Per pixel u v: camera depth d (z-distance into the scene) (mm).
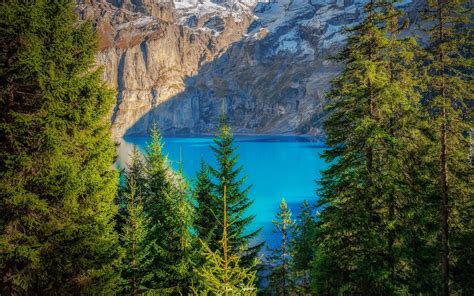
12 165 10312
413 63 17141
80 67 12109
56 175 11094
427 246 17812
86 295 11586
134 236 18156
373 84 15234
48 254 10898
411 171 17000
